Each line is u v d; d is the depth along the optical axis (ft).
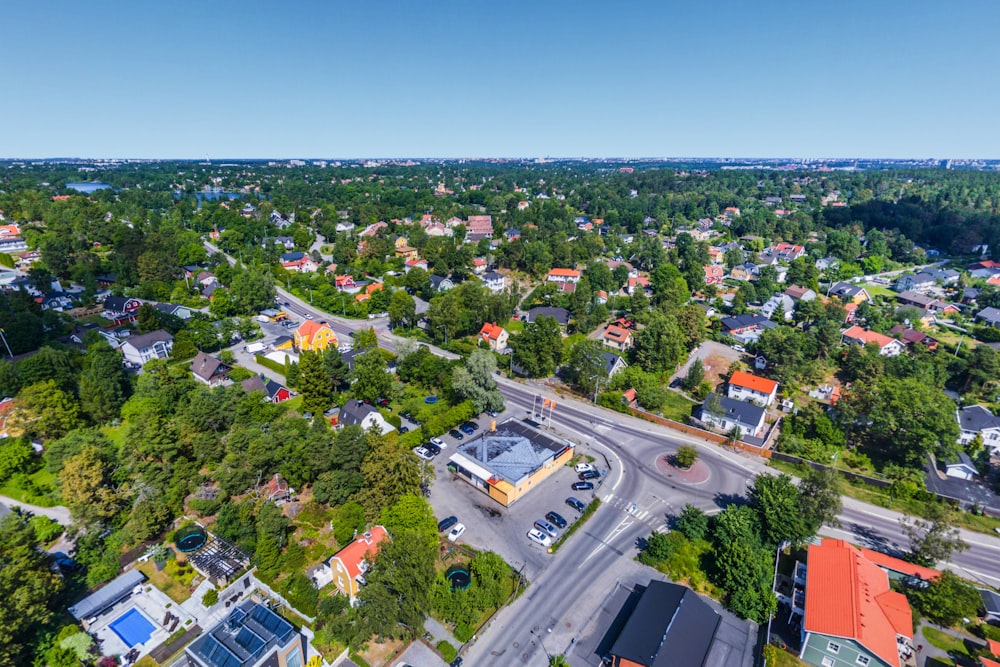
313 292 524.52
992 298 513.45
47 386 265.13
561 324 464.65
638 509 233.76
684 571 197.26
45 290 466.70
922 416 265.95
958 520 231.91
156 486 213.66
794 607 175.22
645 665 146.82
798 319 481.46
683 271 611.06
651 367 372.58
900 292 585.22
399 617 162.09
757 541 201.16
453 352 404.36
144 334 374.02
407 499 200.95
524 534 215.10
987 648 167.73
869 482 256.11
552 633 170.40
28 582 157.17
